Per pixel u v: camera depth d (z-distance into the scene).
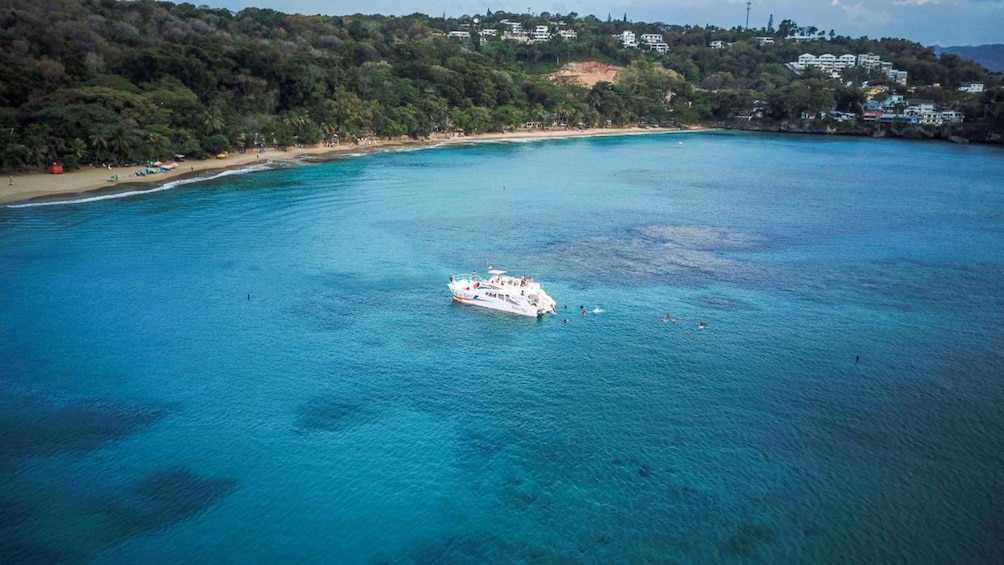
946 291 111.25
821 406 75.25
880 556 54.25
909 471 64.12
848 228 155.25
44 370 82.44
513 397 77.81
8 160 180.62
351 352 88.75
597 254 133.00
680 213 171.38
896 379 81.12
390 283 114.88
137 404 75.69
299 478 64.00
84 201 164.38
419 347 90.56
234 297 106.44
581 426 71.94
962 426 71.25
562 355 88.31
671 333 94.81
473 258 129.38
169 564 53.94
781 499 60.56
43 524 57.78
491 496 61.62
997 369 83.56
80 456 66.75
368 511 59.91
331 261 125.31
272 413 74.44
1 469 64.50
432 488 62.75
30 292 106.19
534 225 156.25
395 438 70.06
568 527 57.75
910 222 161.38
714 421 72.50
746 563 53.59
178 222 149.00
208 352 87.88
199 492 62.03
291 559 54.69
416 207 172.12
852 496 60.81
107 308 100.88
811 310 102.88
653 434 70.38
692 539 56.16
